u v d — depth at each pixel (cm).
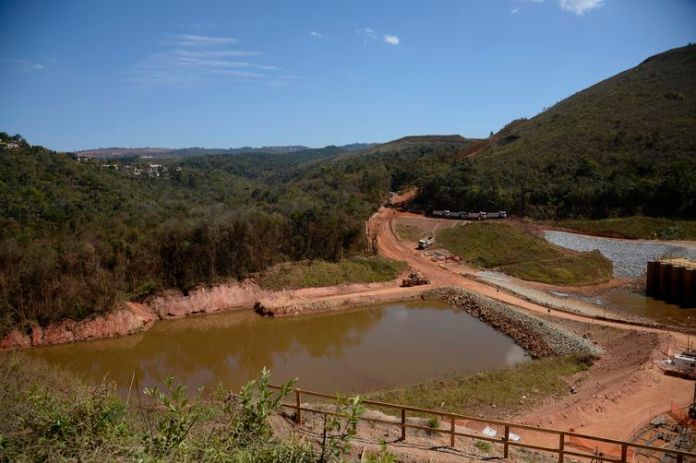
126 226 4934
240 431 855
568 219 7525
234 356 3634
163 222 5175
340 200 8131
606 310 4303
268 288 5006
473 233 6850
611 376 2741
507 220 7519
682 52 12294
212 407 1076
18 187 5794
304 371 3209
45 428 838
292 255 5675
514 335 3797
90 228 4756
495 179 8600
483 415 2311
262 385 878
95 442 809
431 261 6128
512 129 13775
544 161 8975
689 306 4531
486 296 4772
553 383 2734
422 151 17462
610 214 7350
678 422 2098
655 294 4966
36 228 4772
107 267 4428
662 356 2831
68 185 6569
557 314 4109
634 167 7906
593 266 5734
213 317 4600
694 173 7131
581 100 12288
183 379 3138
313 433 1435
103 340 4006
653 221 6894
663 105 9625
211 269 4903
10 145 6950
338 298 4878
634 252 6162
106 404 935
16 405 1024
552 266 5744
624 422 2167
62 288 4025
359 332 4094
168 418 859
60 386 1612
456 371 3116
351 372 3161
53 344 3884
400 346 3681
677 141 8112
